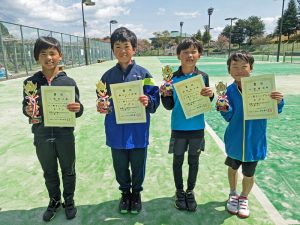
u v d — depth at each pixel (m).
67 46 24.64
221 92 2.70
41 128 2.66
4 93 10.59
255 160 2.72
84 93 10.56
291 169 3.94
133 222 2.78
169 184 3.53
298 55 50.81
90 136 5.45
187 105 2.77
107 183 3.57
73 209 2.88
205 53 65.44
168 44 90.75
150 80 2.85
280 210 2.96
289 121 6.50
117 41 2.66
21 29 16.69
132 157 2.88
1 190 3.43
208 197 3.20
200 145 2.93
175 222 2.77
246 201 2.91
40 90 2.63
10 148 4.86
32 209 3.03
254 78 2.57
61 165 2.81
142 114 2.71
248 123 2.69
